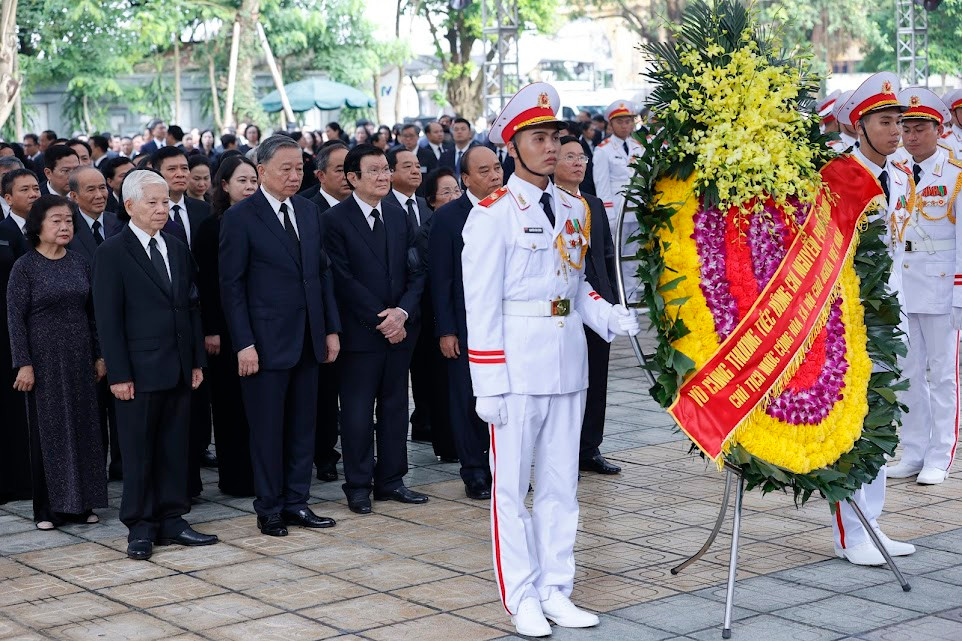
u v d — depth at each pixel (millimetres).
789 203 5324
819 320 5332
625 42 48219
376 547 6266
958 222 6969
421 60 41969
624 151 13258
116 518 7012
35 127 35125
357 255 6949
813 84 5348
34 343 6719
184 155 7961
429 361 8117
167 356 6277
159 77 35656
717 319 5207
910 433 7344
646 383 10828
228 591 5621
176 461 6391
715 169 5086
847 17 34781
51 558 6238
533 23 38719
